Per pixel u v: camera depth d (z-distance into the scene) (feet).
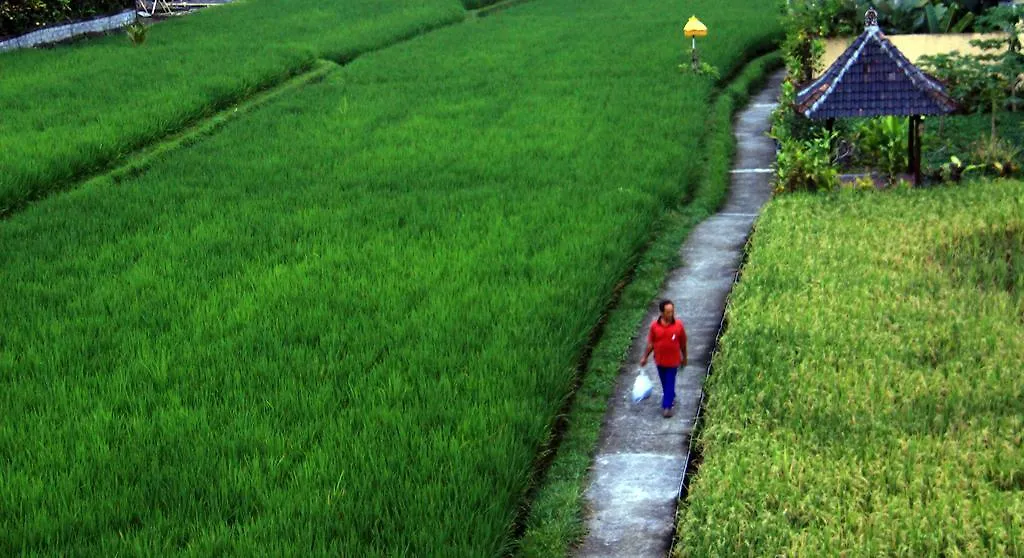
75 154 77.56
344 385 42.16
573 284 52.03
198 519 32.99
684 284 56.70
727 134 89.76
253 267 56.75
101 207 69.51
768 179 78.59
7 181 70.79
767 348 44.04
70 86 101.55
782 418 38.83
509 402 39.99
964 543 31.07
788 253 55.57
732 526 32.17
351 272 55.06
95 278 55.62
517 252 57.41
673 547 33.27
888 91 67.77
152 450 37.27
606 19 157.28
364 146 84.99
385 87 109.09
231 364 44.04
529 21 157.38
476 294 51.11
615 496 37.09
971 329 45.73
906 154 73.72
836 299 49.08
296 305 50.60
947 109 67.31
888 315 47.34
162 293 52.90
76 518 32.96
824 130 73.41
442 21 157.79
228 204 69.10
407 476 35.37
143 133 85.81
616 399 44.14
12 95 97.71
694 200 72.49
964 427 37.50
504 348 45.01
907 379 40.75
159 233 63.46
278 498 33.81
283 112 99.30
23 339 47.42
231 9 166.30
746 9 165.17
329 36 137.08
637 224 61.77
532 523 35.53
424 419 39.06
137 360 44.96
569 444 40.73
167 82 104.01
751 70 118.52
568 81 107.86
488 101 99.81
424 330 46.96
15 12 123.34
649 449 40.09
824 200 66.08
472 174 74.90
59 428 39.34
